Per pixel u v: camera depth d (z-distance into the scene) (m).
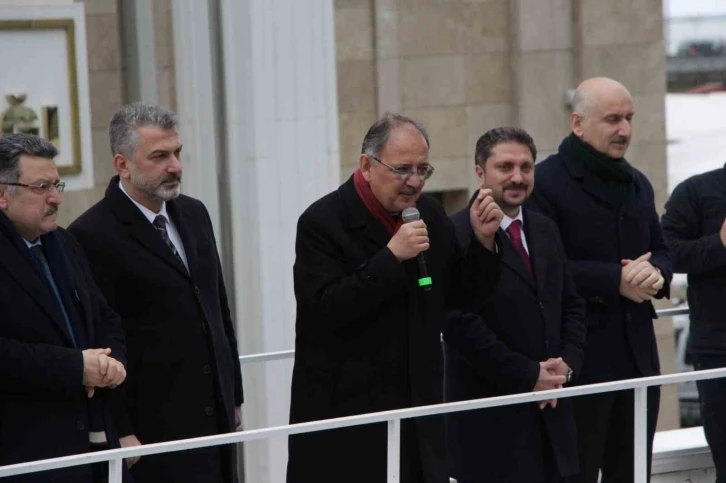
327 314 17.17
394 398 17.62
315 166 29.45
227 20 28.84
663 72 44.91
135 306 18.11
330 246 17.58
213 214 29.89
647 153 45.47
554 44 43.84
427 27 42.94
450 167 43.66
